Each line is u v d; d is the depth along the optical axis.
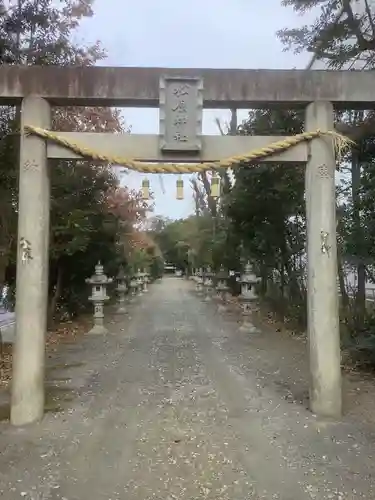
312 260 5.92
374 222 8.27
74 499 3.82
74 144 5.71
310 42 9.73
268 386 7.36
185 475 4.25
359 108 6.22
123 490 3.97
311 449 4.82
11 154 8.92
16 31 8.80
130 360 9.52
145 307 21.16
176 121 5.78
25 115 5.72
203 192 27.55
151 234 53.69
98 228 14.03
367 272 9.32
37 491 3.96
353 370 8.33
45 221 5.77
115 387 7.37
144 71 5.80
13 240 9.99
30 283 5.63
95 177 12.91
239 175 12.61
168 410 6.17
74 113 11.09
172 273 73.69
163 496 3.86
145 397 6.79
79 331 13.88
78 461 4.55
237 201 13.29
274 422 5.64
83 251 13.23
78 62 9.51
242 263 16.23
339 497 3.83
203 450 4.81
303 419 5.74
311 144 5.91
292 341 11.62
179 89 5.80
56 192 11.67
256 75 5.86
